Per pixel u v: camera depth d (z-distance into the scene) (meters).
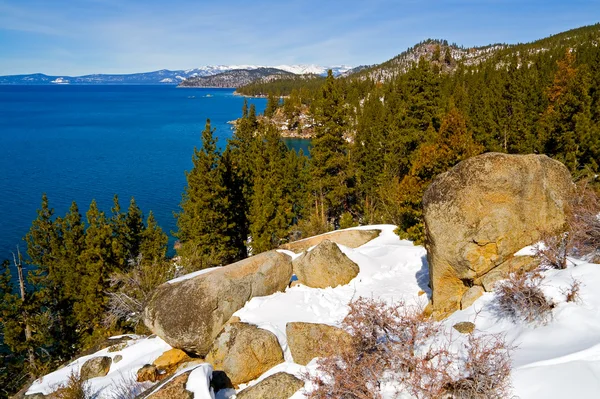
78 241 24.91
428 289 12.88
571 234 9.14
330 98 35.88
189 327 11.17
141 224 30.03
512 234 9.74
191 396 7.62
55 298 24.64
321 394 6.52
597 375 5.55
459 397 5.91
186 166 73.31
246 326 10.37
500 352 6.52
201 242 27.09
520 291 7.61
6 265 22.66
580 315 6.92
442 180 10.37
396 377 6.46
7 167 69.25
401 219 26.84
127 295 19.16
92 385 10.79
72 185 58.50
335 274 13.87
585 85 33.22
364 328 6.97
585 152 31.41
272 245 29.83
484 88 72.56
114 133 114.62
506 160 9.88
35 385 11.71
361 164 48.66
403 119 37.28
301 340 9.76
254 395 8.02
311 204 41.81
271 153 44.09
